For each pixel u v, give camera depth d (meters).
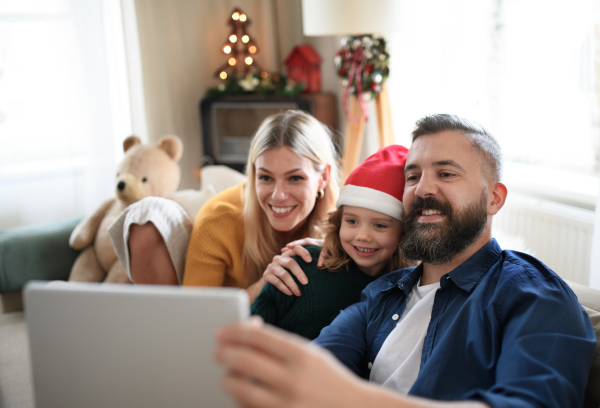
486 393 0.74
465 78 2.36
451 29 2.36
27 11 2.76
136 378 0.66
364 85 2.33
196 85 3.36
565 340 0.82
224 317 0.62
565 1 1.97
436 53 2.49
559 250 1.93
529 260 0.99
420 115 2.59
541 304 0.86
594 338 0.88
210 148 3.19
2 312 2.18
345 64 2.40
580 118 2.00
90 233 2.21
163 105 3.24
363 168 1.21
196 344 0.64
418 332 1.01
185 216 1.62
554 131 2.10
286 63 3.21
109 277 2.08
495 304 0.92
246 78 3.10
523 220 2.06
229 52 3.17
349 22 2.00
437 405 0.65
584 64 1.94
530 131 2.19
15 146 2.84
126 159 2.29
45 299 0.67
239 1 3.35
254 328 0.56
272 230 1.53
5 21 2.73
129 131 3.16
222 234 1.52
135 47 3.05
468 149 0.99
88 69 2.87
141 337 0.65
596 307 1.09
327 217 1.42
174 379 0.65
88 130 2.92
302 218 1.46
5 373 1.64
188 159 3.42
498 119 2.29
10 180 2.84
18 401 1.49
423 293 1.06
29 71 2.82
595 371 0.92
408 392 0.92
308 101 2.94
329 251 1.27
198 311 0.63
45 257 2.19
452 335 0.92
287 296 1.23
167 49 3.21
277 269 1.25
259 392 0.55
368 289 1.16
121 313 0.65
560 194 2.05
